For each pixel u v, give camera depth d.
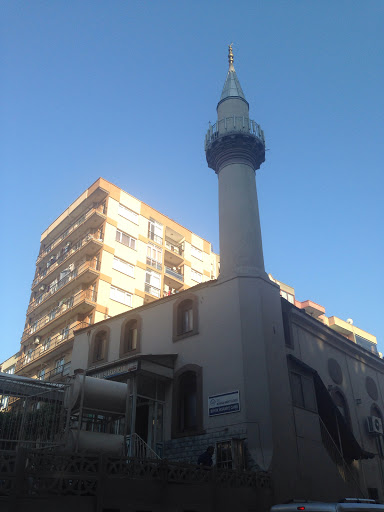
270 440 15.52
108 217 37.38
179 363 19.09
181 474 11.57
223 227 20.64
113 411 13.15
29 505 8.78
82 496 9.56
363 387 26.09
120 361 18.39
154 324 21.42
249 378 16.56
